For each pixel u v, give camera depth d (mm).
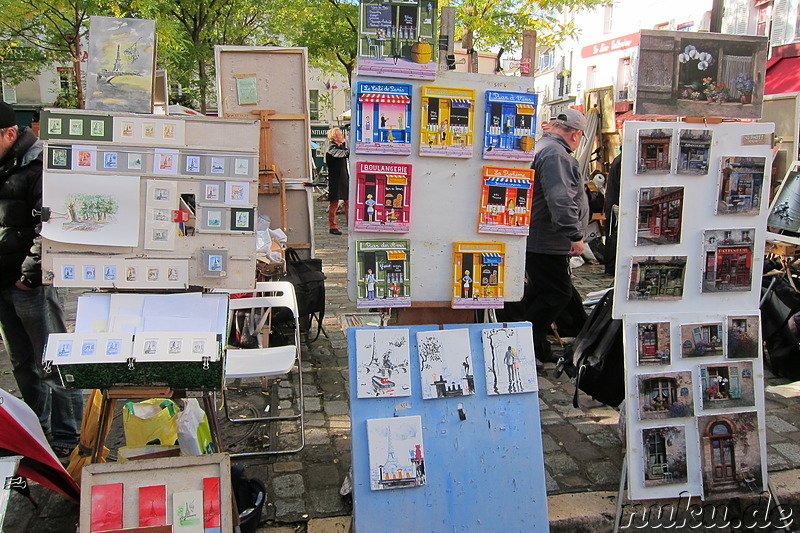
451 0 10805
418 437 2564
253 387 4340
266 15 16922
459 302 2648
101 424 2562
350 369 2564
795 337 4500
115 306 2475
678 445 2889
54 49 14531
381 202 2539
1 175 2992
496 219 2635
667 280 2865
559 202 4031
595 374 3309
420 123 2516
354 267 2576
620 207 2787
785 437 3672
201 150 2500
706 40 2771
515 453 2641
